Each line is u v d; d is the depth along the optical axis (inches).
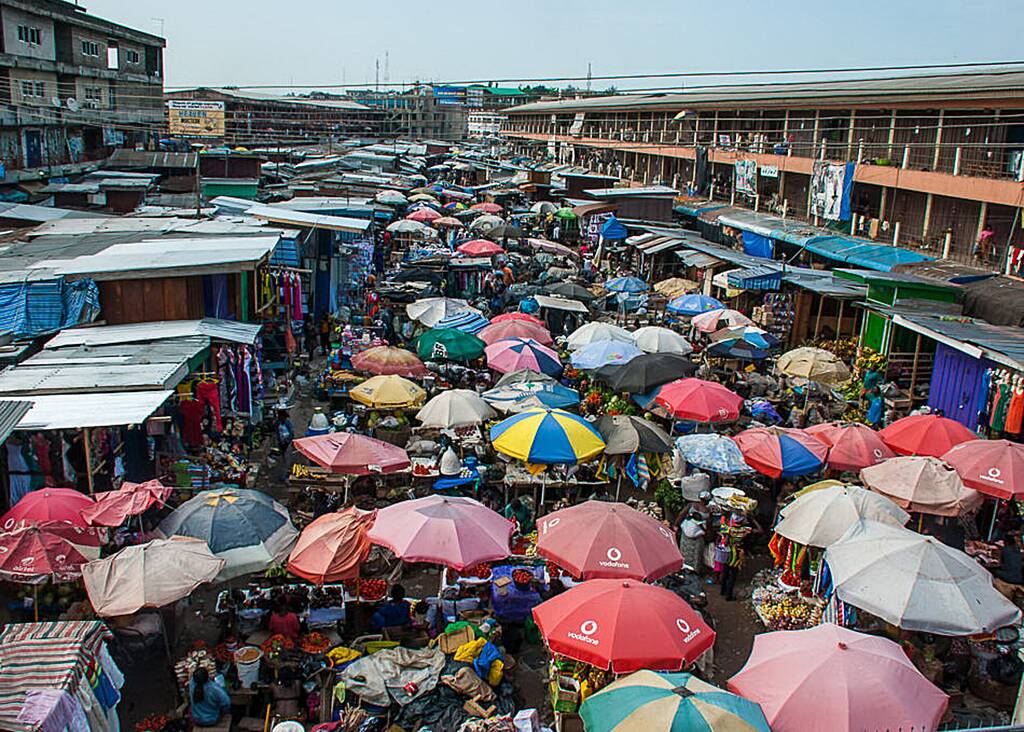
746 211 1574.8
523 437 599.2
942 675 457.7
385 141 3572.8
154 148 2524.6
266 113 3403.1
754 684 347.3
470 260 1318.9
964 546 578.9
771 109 1656.0
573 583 517.0
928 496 550.3
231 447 666.2
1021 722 352.2
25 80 1824.6
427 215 1688.0
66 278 705.0
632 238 1577.3
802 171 1408.7
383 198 1728.6
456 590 507.8
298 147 3021.7
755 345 869.2
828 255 1141.7
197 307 759.7
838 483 581.9
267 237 949.2
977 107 1064.2
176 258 767.1
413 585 549.0
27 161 1752.0
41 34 1911.9
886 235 1224.2
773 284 1079.6
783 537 554.3
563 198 2110.0
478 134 5196.9
